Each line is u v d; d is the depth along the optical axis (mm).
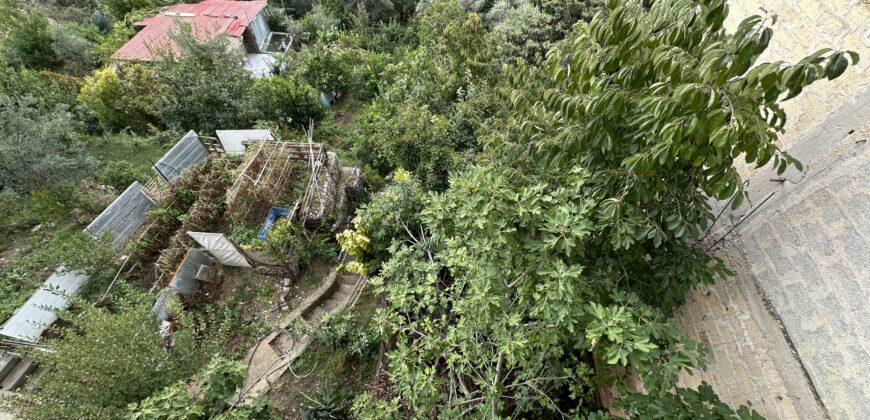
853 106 2396
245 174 8281
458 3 17219
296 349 6770
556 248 2701
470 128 9125
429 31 13852
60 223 9297
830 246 2324
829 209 2373
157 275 7863
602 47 2340
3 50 15320
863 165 2219
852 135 2359
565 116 2828
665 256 2965
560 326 3000
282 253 7457
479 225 2721
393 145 8688
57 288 6926
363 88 15688
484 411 3486
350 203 9703
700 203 2643
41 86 12383
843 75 2551
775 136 1970
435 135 8594
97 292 7574
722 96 1800
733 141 1704
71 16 20828
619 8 2064
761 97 1906
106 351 4215
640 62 2133
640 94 2291
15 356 6766
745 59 1710
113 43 17859
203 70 12297
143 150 11875
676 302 3041
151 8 21406
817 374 2338
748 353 2867
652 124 2289
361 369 6270
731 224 3227
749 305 2895
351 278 8141
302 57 16453
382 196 6270
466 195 2992
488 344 3955
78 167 8984
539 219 2857
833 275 2283
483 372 4109
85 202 9273
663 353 2594
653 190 2578
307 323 6754
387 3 22953
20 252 8656
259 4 19562
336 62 15000
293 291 7805
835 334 2238
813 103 2797
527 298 3176
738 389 2936
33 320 6879
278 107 12539
